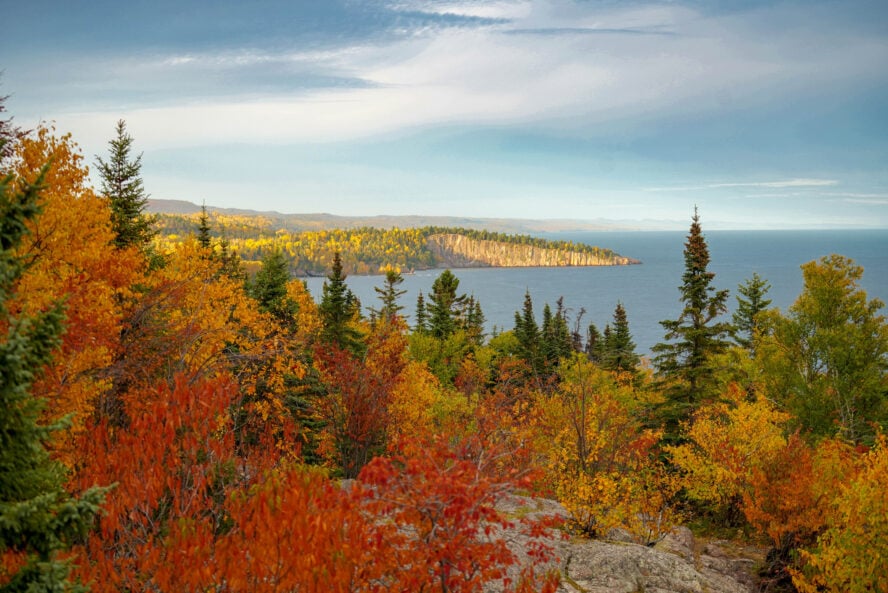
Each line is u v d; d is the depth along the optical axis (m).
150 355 13.45
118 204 21.02
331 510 7.74
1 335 6.77
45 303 10.25
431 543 7.25
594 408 19.17
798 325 26.77
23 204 5.52
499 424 18.17
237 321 22.89
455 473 7.08
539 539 13.88
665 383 28.48
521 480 7.45
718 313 27.75
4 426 5.30
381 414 21.25
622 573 13.08
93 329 11.38
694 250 28.08
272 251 33.16
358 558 7.20
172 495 8.83
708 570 16.17
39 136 12.67
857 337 25.08
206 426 8.41
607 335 63.66
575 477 17.36
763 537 19.45
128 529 7.95
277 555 6.97
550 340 58.41
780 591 15.41
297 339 22.20
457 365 50.25
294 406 23.78
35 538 5.27
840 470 16.41
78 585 5.67
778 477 17.16
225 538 7.24
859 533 12.55
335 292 32.69
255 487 8.38
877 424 19.52
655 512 17.75
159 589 7.49
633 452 18.73
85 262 13.02
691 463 20.97
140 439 7.82
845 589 12.90
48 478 5.81
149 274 21.55
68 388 10.20
